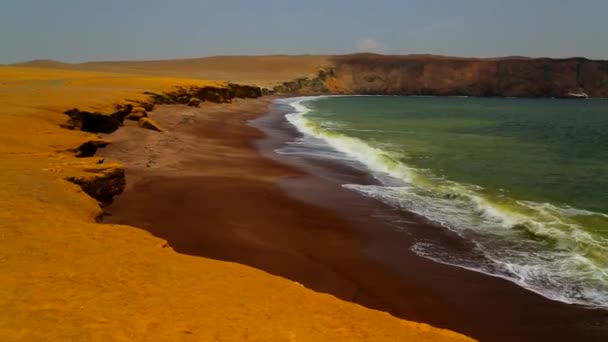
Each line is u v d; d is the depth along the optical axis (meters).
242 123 38.19
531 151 26.78
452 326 7.94
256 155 23.50
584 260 10.32
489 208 14.24
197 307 5.83
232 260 10.12
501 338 7.61
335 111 61.72
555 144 30.25
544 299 8.77
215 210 13.50
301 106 68.81
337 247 11.23
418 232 12.39
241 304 6.05
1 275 6.12
